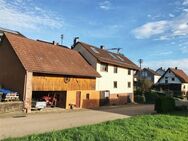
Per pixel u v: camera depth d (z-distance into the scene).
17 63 26.36
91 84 36.66
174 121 21.41
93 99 37.19
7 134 14.59
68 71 30.92
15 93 25.00
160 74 102.88
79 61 36.94
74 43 42.44
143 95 53.97
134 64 53.75
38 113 25.16
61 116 23.86
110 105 41.38
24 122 19.12
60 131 14.45
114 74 43.91
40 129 16.55
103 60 39.88
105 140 13.71
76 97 33.34
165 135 16.11
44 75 27.75
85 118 23.20
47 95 31.16
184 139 15.85
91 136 13.87
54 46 35.06
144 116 22.72
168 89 78.75
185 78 80.94
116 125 17.39
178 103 50.44
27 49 28.84
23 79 25.61
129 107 39.00
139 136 15.34
